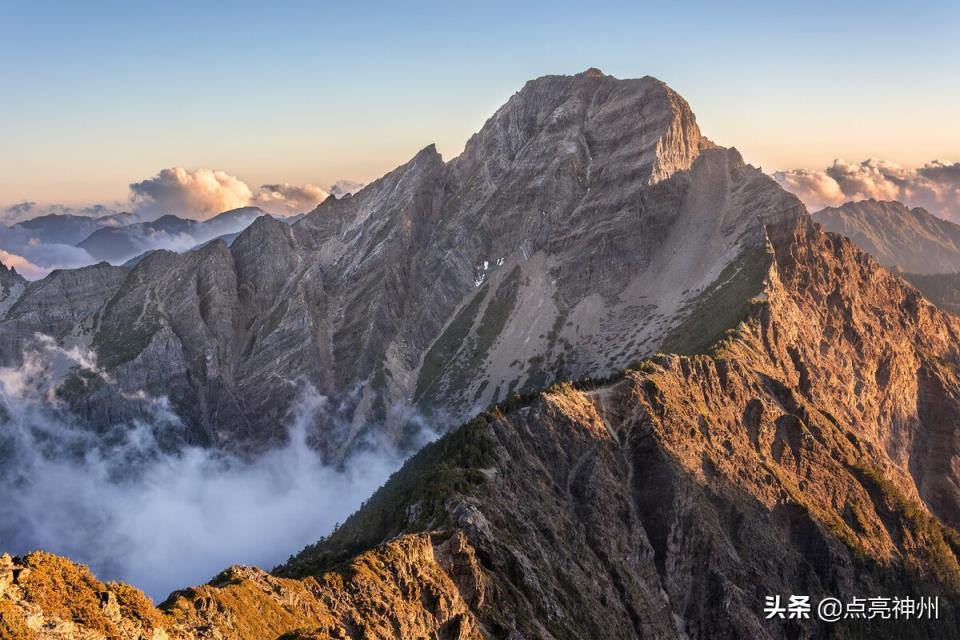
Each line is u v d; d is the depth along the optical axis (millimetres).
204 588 124312
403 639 155375
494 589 191500
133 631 97750
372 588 157375
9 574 90812
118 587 100938
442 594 170375
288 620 133875
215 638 115750
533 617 195500
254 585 136250
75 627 91688
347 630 147000
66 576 95750
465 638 169875
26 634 87062
